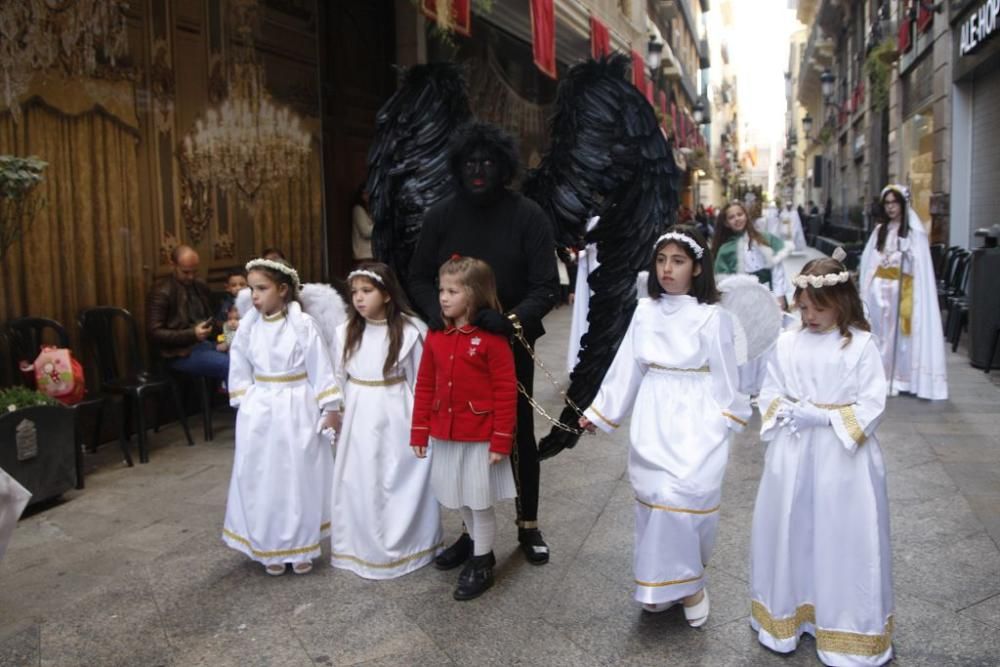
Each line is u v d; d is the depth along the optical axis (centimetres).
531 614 348
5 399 481
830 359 302
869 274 750
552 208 444
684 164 2727
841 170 3136
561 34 1330
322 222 897
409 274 410
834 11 2883
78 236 606
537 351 991
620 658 313
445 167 438
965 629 327
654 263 332
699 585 321
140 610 360
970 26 1156
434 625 341
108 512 484
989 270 820
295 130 848
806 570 312
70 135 597
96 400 552
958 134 1299
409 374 397
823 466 303
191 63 708
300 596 370
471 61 1217
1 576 398
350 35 971
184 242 705
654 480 320
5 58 546
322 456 400
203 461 587
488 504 362
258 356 392
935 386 712
